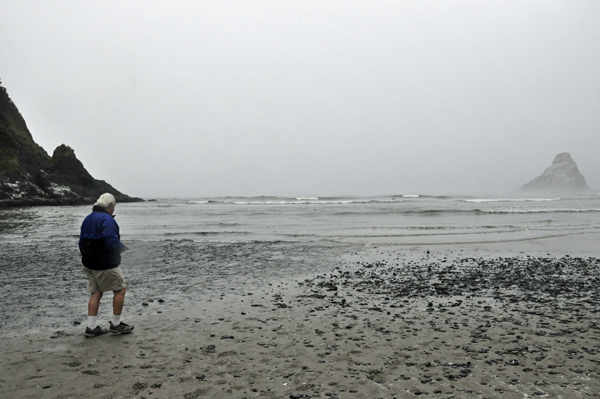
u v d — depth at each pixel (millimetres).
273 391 4023
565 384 4188
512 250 16281
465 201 78312
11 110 74312
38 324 6355
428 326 6359
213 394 3939
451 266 12641
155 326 6281
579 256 14789
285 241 18969
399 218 34219
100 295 5867
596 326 6355
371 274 11273
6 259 13242
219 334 5902
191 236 21062
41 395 3863
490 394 3957
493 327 6312
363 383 4219
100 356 4965
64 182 68438
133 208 51812
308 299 8273
